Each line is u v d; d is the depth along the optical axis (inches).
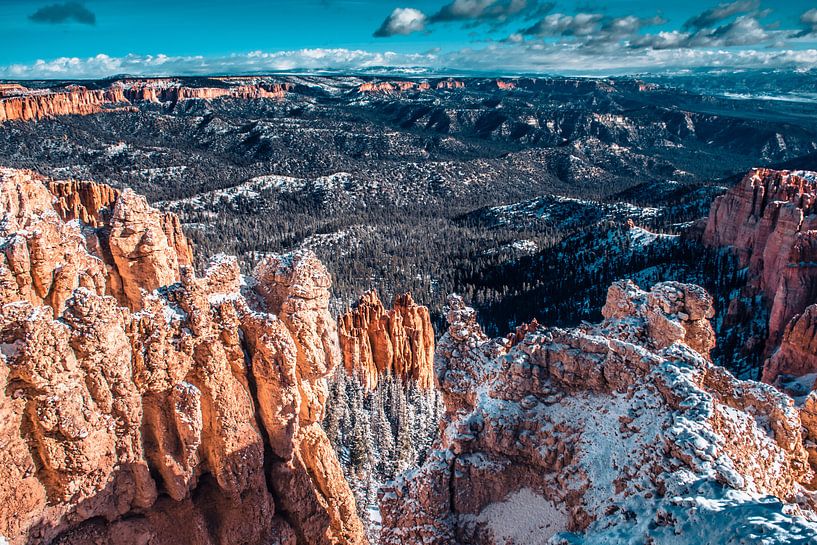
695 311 1557.6
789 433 1244.5
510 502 1282.0
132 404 1157.7
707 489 947.3
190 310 1221.1
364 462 2385.6
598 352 1291.8
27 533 1066.7
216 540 1286.9
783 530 806.5
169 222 2807.6
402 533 1337.4
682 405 1084.5
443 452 1353.3
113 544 1165.1
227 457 1253.1
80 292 1095.0
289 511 1406.3
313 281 1441.9
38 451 1071.6
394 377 3373.5
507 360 1366.9
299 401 1385.3
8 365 1005.8
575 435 1238.3
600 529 1019.3
